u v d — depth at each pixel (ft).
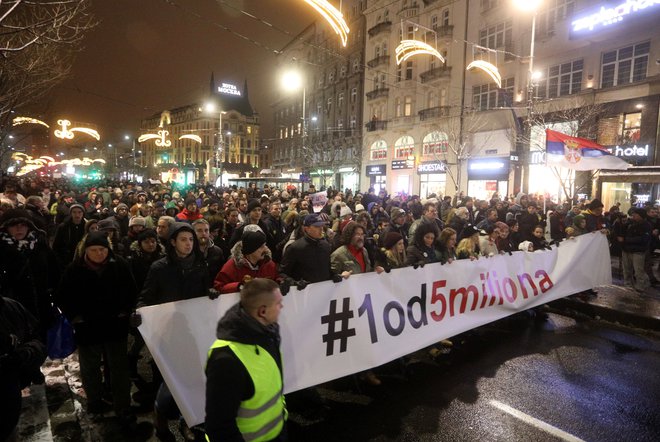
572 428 13.34
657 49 65.36
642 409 14.53
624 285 30.30
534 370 17.54
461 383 16.34
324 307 14.39
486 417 13.91
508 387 16.03
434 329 17.70
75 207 25.27
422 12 119.03
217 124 350.64
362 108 151.74
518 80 90.02
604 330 22.71
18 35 30.55
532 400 15.06
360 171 145.89
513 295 21.35
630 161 66.49
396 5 130.62
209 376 6.93
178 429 13.14
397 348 16.21
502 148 92.99
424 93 118.83
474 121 99.09
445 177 110.52
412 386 16.08
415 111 122.93
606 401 15.05
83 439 12.21
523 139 81.71
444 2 110.93
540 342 20.77
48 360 17.76
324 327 14.34
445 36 108.99
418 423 13.55
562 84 80.59
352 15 156.15
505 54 93.35
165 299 12.76
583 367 17.89
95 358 13.30
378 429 13.19
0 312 8.70
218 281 13.79
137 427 13.14
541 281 22.91
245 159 362.53
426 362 18.30
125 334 13.32
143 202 36.14
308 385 13.75
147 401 14.90
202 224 17.08
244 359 7.03
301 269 15.01
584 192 69.05
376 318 15.74
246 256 13.91
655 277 33.04
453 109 107.34
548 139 33.58
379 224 29.07
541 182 81.71
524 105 84.64
